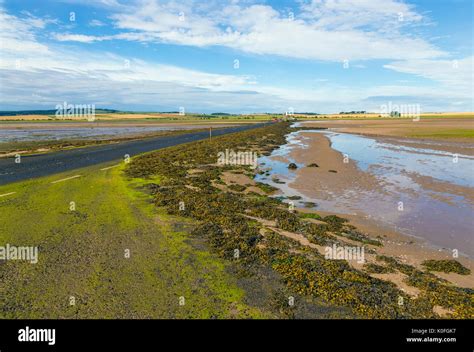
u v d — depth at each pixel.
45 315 8.59
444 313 9.06
